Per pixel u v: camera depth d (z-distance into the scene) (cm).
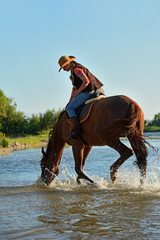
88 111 554
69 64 628
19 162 1205
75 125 573
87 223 342
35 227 334
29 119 6306
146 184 559
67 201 468
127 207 405
